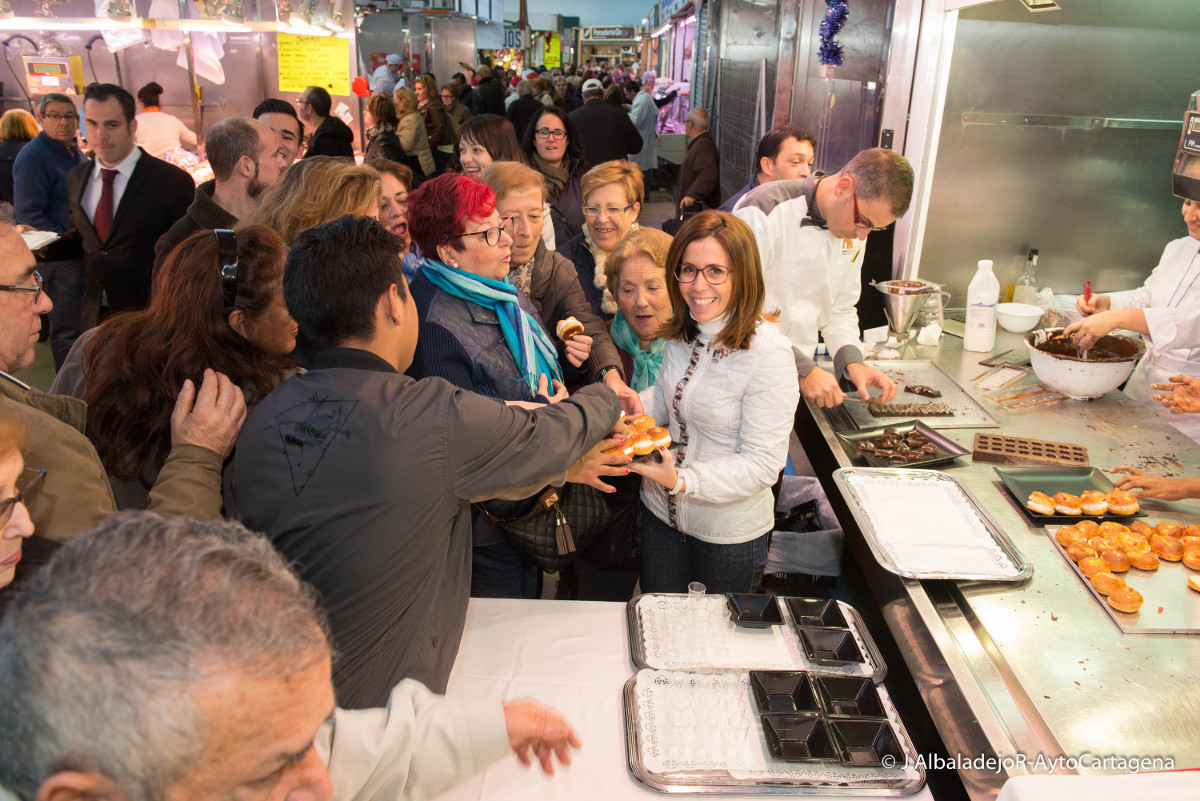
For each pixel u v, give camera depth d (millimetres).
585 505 1867
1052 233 3180
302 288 1176
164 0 5207
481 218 1647
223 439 1312
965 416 2205
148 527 578
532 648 1453
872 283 3080
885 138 3266
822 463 2141
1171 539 1512
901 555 1527
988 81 2906
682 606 1537
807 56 4566
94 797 512
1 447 822
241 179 2625
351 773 966
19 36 5195
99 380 1373
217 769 532
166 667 503
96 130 3271
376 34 11820
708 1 9141
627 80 13398
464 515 1394
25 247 1174
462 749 1019
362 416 1115
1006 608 1391
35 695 500
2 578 857
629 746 1217
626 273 2117
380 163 2408
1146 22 2865
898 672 1850
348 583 1128
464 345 1649
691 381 1799
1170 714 1147
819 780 1156
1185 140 2035
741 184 6629
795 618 1479
